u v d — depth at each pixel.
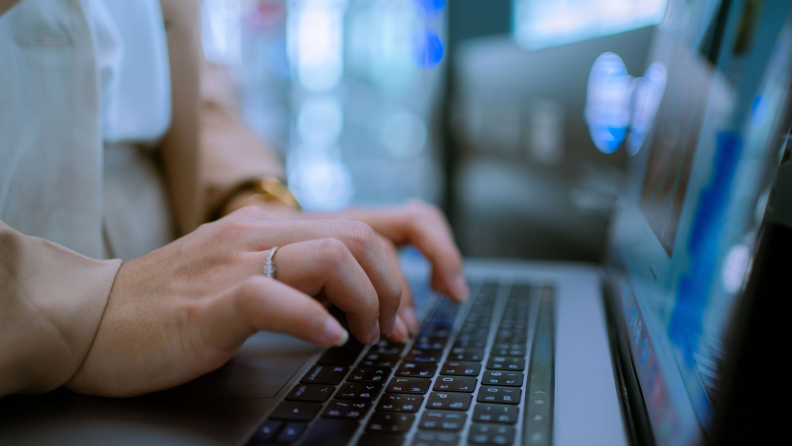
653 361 0.29
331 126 1.98
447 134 1.44
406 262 0.73
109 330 0.30
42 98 0.42
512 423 0.27
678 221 0.33
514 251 1.13
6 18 0.39
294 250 0.31
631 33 0.73
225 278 0.31
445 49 1.41
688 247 0.29
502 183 1.17
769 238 0.21
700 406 0.22
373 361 0.36
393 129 1.78
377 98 1.85
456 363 0.35
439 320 0.47
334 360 0.36
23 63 0.40
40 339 0.29
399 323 0.40
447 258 0.53
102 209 0.51
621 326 0.41
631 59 0.73
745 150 0.24
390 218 0.57
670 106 0.47
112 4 0.50
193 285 0.31
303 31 1.94
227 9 1.87
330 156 1.99
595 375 0.33
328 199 1.98
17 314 0.28
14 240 0.30
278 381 0.32
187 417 0.28
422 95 1.58
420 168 1.64
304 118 2.02
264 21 1.94
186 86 0.61
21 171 0.41
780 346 0.21
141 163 0.60
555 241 0.98
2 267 0.29
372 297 0.32
